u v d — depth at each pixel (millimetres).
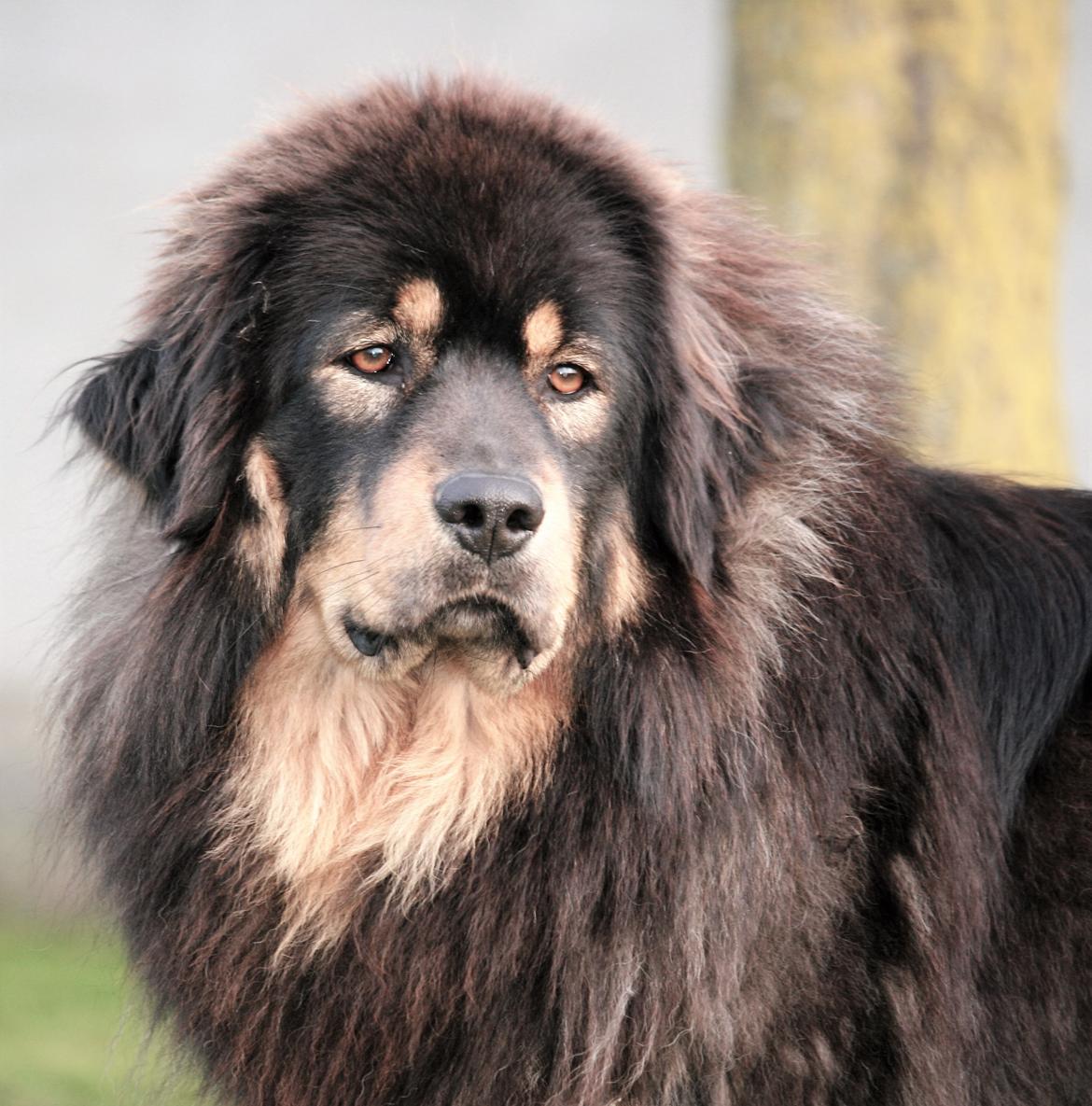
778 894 5488
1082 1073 5648
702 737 5602
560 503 5492
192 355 5691
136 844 5730
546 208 5773
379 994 5570
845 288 9609
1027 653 5938
